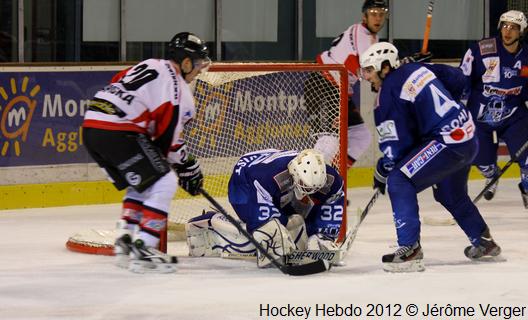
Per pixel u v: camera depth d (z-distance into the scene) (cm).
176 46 1146
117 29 2005
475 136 1173
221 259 1252
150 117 1138
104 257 1277
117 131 1128
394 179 1162
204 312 955
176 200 1586
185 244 1390
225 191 1578
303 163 1125
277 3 2181
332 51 1711
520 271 1185
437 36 2359
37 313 949
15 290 1048
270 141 1585
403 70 1152
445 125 1148
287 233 1154
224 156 1565
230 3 2127
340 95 1423
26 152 1792
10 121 1773
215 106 1546
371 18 1681
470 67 1706
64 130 1828
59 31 1939
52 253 1310
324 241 1174
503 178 2250
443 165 1156
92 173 1861
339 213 1184
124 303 989
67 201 1833
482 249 1245
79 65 1839
